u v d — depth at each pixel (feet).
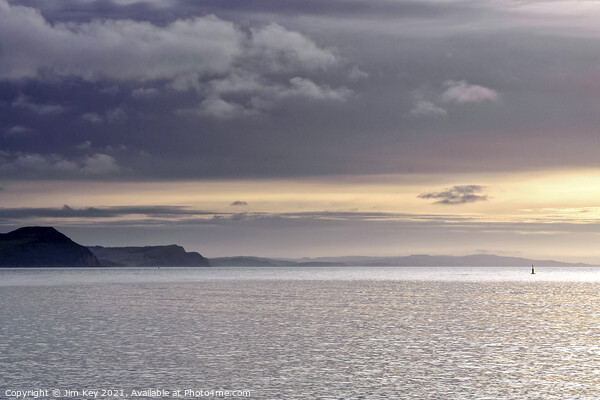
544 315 287.89
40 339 198.59
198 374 145.48
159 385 134.82
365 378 142.31
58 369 149.89
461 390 131.95
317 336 208.85
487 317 277.03
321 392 129.70
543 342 197.67
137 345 186.29
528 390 132.36
